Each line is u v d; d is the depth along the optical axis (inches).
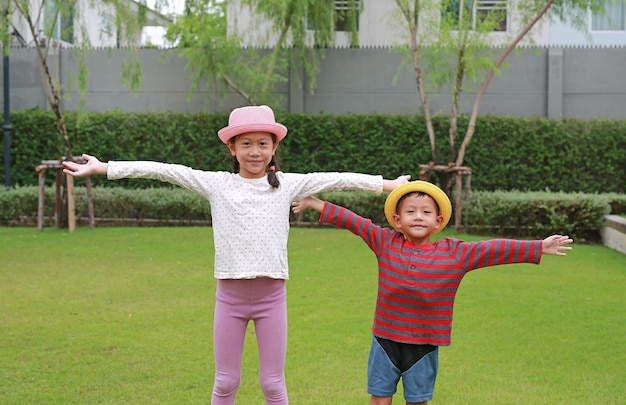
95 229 437.7
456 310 234.8
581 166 494.9
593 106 516.1
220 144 510.6
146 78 538.9
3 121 511.5
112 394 158.4
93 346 193.8
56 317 224.5
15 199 468.4
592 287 274.4
